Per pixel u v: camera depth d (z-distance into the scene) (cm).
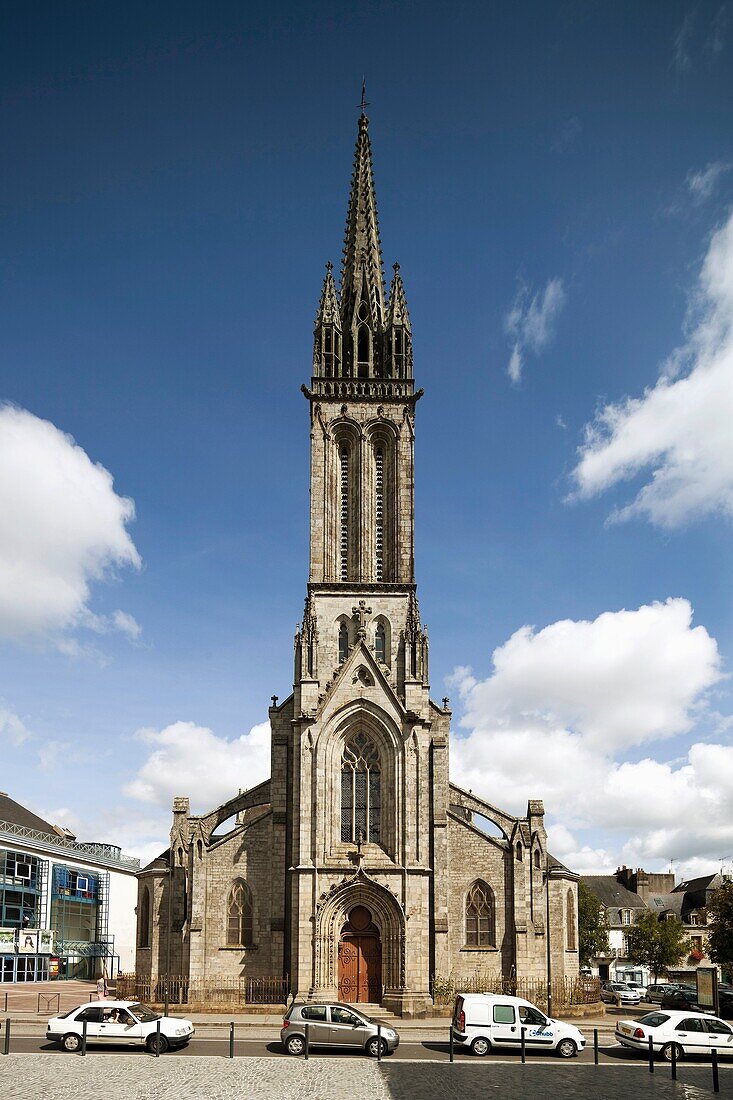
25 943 10156
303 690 7700
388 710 7606
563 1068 4591
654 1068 4641
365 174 9450
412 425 8562
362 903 7256
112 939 12431
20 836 10244
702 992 5891
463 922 7594
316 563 8200
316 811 7375
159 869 7981
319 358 8688
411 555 8256
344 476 8575
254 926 7506
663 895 16388
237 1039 5362
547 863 8319
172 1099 3584
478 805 8069
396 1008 6825
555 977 8212
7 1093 3662
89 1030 4806
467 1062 4731
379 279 9112
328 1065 4491
